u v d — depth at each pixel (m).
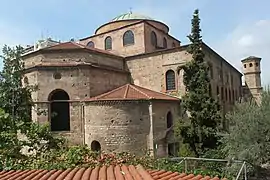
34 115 34.88
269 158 23.61
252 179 22.44
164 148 34.44
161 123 34.44
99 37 49.56
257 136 23.75
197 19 32.50
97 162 17.00
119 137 32.59
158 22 50.41
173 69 39.72
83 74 35.31
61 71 35.34
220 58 47.16
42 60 36.88
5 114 22.23
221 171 20.56
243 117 24.88
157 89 41.00
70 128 34.91
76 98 35.16
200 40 32.38
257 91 69.31
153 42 47.31
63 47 37.53
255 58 70.38
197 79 31.53
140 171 12.36
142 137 32.97
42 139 22.67
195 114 30.48
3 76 31.86
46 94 34.91
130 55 45.88
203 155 28.34
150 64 41.75
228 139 25.12
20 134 24.44
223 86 48.22
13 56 32.31
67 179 10.90
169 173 12.52
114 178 10.78
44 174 12.16
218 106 31.53
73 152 18.28
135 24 46.06
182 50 39.22
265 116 24.02
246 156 22.64
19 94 31.92
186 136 30.42
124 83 42.03
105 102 33.06
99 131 33.25
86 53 37.62
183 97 32.06
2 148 19.19
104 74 37.94
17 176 11.80
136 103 33.12
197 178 11.97
